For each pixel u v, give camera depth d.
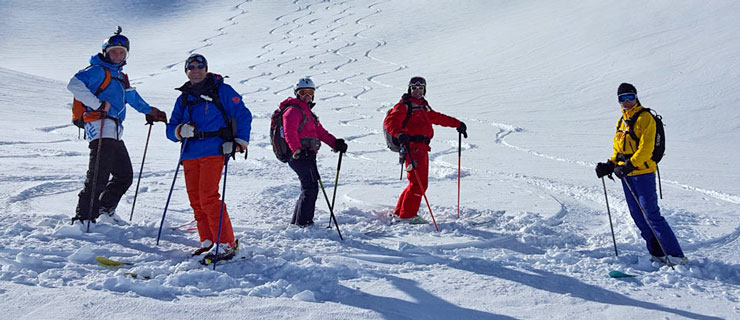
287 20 80.44
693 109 23.77
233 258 4.24
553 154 13.59
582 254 4.88
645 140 4.42
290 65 52.47
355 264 4.30
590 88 31.11
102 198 5.20
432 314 3.31
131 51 67.75
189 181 4.45
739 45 34.25
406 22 71.12
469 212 6.53
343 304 3.39
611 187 8.73
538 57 43.56
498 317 3.30
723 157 13.95
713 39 36.81
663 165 12.19
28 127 15.76
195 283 3.65
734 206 7.52
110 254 4.30
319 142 5.40
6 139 12.64
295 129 5.14
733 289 3.99
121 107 5.05
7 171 8.34
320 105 28.48
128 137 14.66
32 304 3.11
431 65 47.22
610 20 49.31
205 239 4.47
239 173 9.21
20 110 20.08
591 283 4.02
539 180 9.26
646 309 3.48
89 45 73.00
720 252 5.10
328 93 35.06
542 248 5.18
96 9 88.00
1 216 5.30
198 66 4.35
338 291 3.62
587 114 24.41
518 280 4.03
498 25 61.03
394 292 3.64
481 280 3.95
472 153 13.63
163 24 83.50
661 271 4.36
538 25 56.12
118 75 5.04
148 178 8.47
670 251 4.49
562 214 6.59
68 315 3.01
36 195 6.78
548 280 4.07
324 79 43.12
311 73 47.16
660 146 4.48
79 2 90.31
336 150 5.40
